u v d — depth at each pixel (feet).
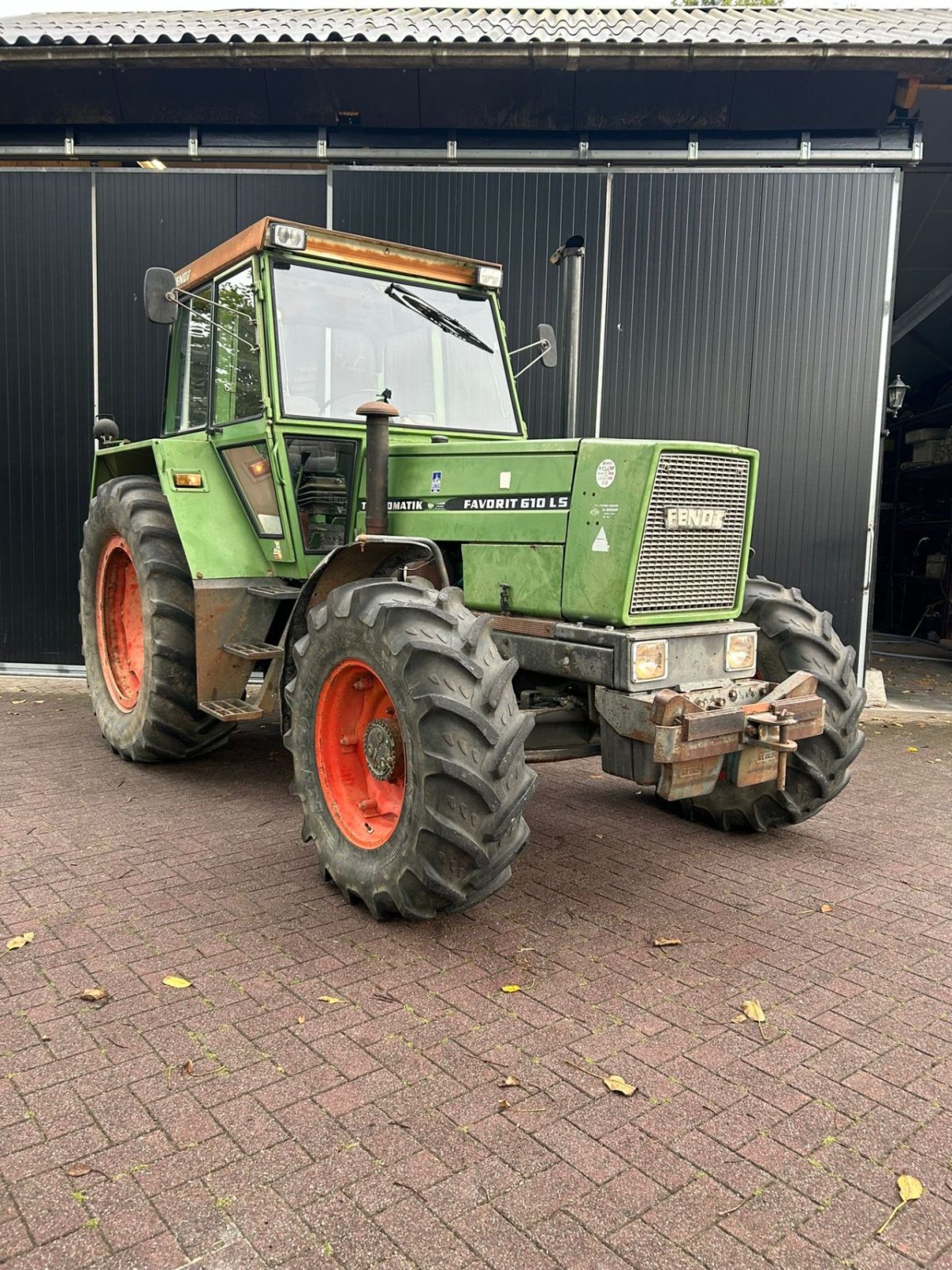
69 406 23.54
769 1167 6.48
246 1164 6.38
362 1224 5.87
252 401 13.71
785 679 12.62
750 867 12.26
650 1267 5.59
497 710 9.20
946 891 11.48
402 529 12.78
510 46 20.57
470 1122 6.88
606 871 12.01
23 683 23.54
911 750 19.34
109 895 10.80
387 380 13.94
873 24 24.34
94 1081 7.28
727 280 22.26
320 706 10.97
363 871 10.12
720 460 10.74
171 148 23.02
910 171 25.05
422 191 22.56
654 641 10.18
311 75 21.75
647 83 21.53
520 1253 5.67
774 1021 8.40
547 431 22.91
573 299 13.66
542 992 8.80
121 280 23.20
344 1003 8.51
